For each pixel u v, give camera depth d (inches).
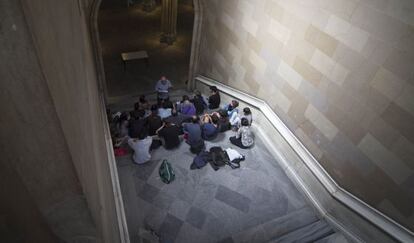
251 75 307.3
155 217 216.1
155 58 530.6
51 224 49.8
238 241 207.8
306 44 224.7
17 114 37.1
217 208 227.0
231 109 309.4
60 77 43.9
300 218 227.3
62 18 52.2
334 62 202.2
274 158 275.0
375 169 185.5
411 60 155.0
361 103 187.5
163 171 242.8
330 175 221.9
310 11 214.8
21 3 31.5
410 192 167.3
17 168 36.9
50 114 40.4
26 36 33.4
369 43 175.5
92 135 79.6
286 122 265.1
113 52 529.3
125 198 227.0
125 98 434.3
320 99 220.2
